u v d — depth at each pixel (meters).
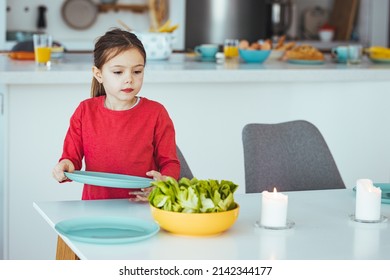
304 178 2.57
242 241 1.65
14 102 3.20
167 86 3.46
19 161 3.23
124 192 2.20
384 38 6.38
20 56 3.78
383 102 3.82
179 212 1.66
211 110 3.54
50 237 3.28
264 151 2.52
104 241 1.59
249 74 3.42
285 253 1.58
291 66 3.74
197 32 5.76
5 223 3.24
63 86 3.25
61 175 2.02
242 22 5.77
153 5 5.84
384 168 3.86
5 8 5.42
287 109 3.68
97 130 2.20
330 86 3.73
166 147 2.23
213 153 3.57
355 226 1.81
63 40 5.91
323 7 6.62
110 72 2.08
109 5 5.99
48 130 3.26
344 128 3.79
